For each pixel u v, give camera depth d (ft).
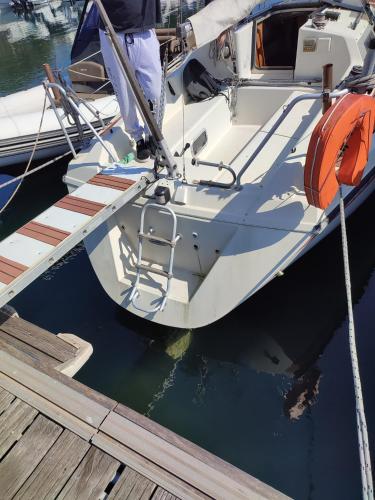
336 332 11.18
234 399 9.98
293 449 8.84
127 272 10.77
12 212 18.99
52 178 20.98
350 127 7.59
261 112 12.73
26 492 6.62
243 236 8.95
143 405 10.06
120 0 8.37
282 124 10.75
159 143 9.13
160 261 10.74
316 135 7.38
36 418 7.53
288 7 13.57
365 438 5.57
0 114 20.77
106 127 11.75
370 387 9.83
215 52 12.91
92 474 6.75
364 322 11.36
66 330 12.19
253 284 9.12
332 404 9.57
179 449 6.89
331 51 11.78
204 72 12.54
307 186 7.84
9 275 7.93
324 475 8.36
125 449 6.97
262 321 11.62
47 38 50.34
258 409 9.72
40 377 8.14
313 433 9.07
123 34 8.83
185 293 9.99
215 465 6.64
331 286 12.32
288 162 9.23
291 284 12.47
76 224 8.96
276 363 10.64
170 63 13.91
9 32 55.83
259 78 13.16
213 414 9.70
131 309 10.50
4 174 20.30
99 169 10.66
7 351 8.80
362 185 11.05
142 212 9.73
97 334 11.94
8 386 8.04
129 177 10.11
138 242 10.73
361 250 13.23
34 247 8.55
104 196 9.61
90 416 7.46
